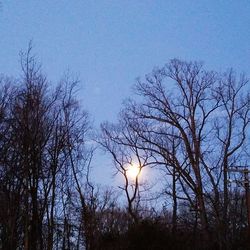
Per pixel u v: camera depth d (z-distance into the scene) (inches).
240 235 1897.1
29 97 1393.9
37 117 1393.9
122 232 1708.9
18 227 1376.7
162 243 1566.2
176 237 1669.5
